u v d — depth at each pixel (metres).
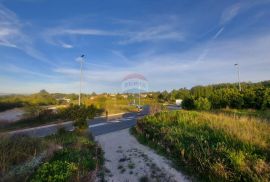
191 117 17.91
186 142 11.48
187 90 77.56
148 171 9.73
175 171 9.48
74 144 12.48
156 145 13.59
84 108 22.97
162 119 19.58
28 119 28.50
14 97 67.19
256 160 7.91
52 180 6.72
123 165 10.69
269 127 12.52
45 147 10.58
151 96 92.00
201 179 8.36
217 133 11.95
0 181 7.23
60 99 74.56
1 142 9.61
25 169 7.83
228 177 7.63
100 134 20.19
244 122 13.87
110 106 48.72
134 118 33.97
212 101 33.62
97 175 9.09
